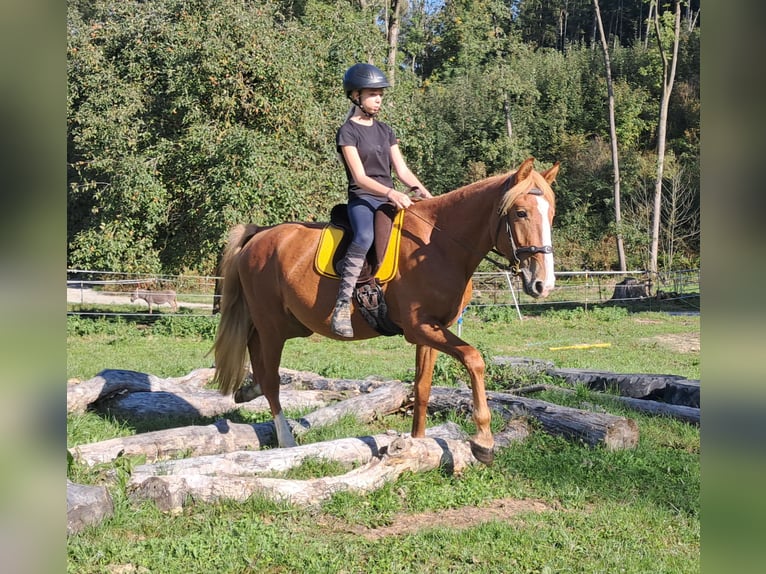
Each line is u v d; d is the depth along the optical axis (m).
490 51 42.47
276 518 4.13
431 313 4.68
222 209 15.22
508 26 49.31
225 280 5.90
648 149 40.81
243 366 5.90
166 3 17.64
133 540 3.76
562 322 19.30
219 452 5.43
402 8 42.44
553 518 4.25
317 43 18.95
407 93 23.06
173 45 16.88
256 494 4.26
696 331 17.42
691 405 7.51
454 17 40.12
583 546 3.84
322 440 5.85
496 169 37.62
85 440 5.55
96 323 15.77
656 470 5.14
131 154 16.34
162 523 3.95
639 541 3.94
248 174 15.14
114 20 18.77
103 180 18.05
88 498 3.85
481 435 4.66
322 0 25.48
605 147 37.97
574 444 5.66
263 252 5.50
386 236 4.78
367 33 20.81
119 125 16.38
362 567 3.57
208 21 16.41
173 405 6.60
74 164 17.25
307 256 5.12
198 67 16.28
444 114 38.59
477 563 3.62
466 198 4.68
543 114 41.12
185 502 4.16
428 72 46.06
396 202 4.58
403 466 4.74
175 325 15.85
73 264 17.14
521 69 39.22
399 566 3.54
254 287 5.55
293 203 15.93
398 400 7.02
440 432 5.45
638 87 41.62
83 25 18.23
